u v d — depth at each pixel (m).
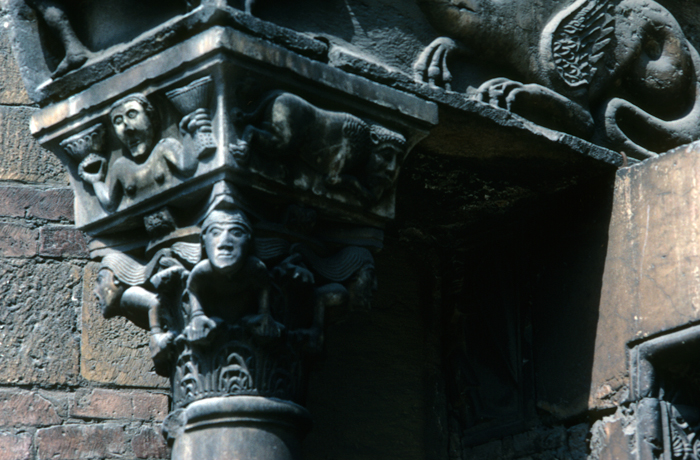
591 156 4.14
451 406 4.71
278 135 3.33
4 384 4.26
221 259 3.23
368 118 3.60
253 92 3.35
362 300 3.63
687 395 4.03
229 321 3.40
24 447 4.18
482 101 3.89
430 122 3.72
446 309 4.80
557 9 4.23
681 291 3.88
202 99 3.30
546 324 4.39
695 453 3.95
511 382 4.50
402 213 4.64
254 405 3.34
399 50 3.79
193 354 3.41
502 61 4.02
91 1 3.64
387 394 4.59
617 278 4.13
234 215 3.29
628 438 3.97
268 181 3.36
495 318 4.62
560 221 4.43
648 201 4.08
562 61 4.16
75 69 3.57
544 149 4.07
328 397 4.48
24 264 4.45
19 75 4.71
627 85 4.46
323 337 3.56
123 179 3.48
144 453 4.31
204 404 3.36
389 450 4.51
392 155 3.62
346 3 3.73
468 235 4.79
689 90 4.57
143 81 3.39
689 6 4.83
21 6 3.69
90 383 4.36
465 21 3.88
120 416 4.34
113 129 3.51
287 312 3.50
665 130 4.42
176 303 3.49
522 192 4.45
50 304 4.43
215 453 3.31
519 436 4.41
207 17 3.26
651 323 3.96
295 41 3.45
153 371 4.44
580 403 4.19
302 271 3.47
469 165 4.21
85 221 3.64
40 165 4.61
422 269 4.82
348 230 3.66
